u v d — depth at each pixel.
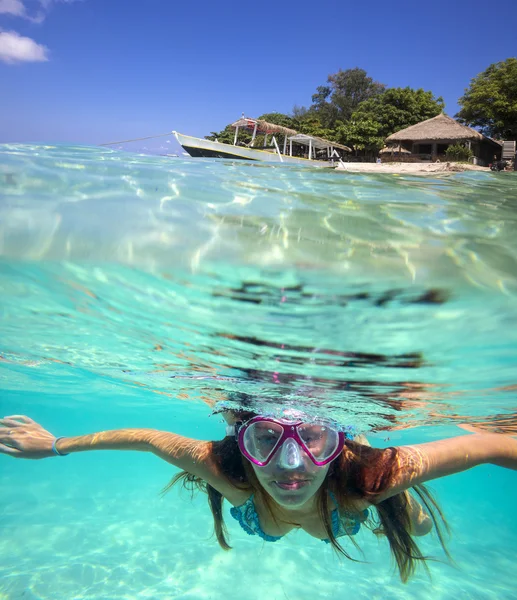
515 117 11.58
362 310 0.50
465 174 1.58
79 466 2.91
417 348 0.58
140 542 1.64
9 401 3.27
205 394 1.19
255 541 1.71
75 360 1.12
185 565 1.49
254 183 0.90
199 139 5.71
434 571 1.57
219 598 1.30
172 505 2.08
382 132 12.80
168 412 2.78
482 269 0.46
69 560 1.47
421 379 0.72
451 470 0.79
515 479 3.39
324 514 0.77
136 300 0.58
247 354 0.71
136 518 1.89
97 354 0.97
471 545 1.89
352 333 0.56
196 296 0.54
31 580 1.33
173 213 0.61
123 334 0.75
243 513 0.86
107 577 1.38
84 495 2.19
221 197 0.73
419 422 1.23
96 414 3.52
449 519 2.30
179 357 0.83
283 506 0.74
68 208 0.61
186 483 0.94
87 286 0.57
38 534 1.66
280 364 0.73
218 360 0.78
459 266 0.47
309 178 1.09
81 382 1.85
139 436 0.90
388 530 0.82
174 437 0.87
